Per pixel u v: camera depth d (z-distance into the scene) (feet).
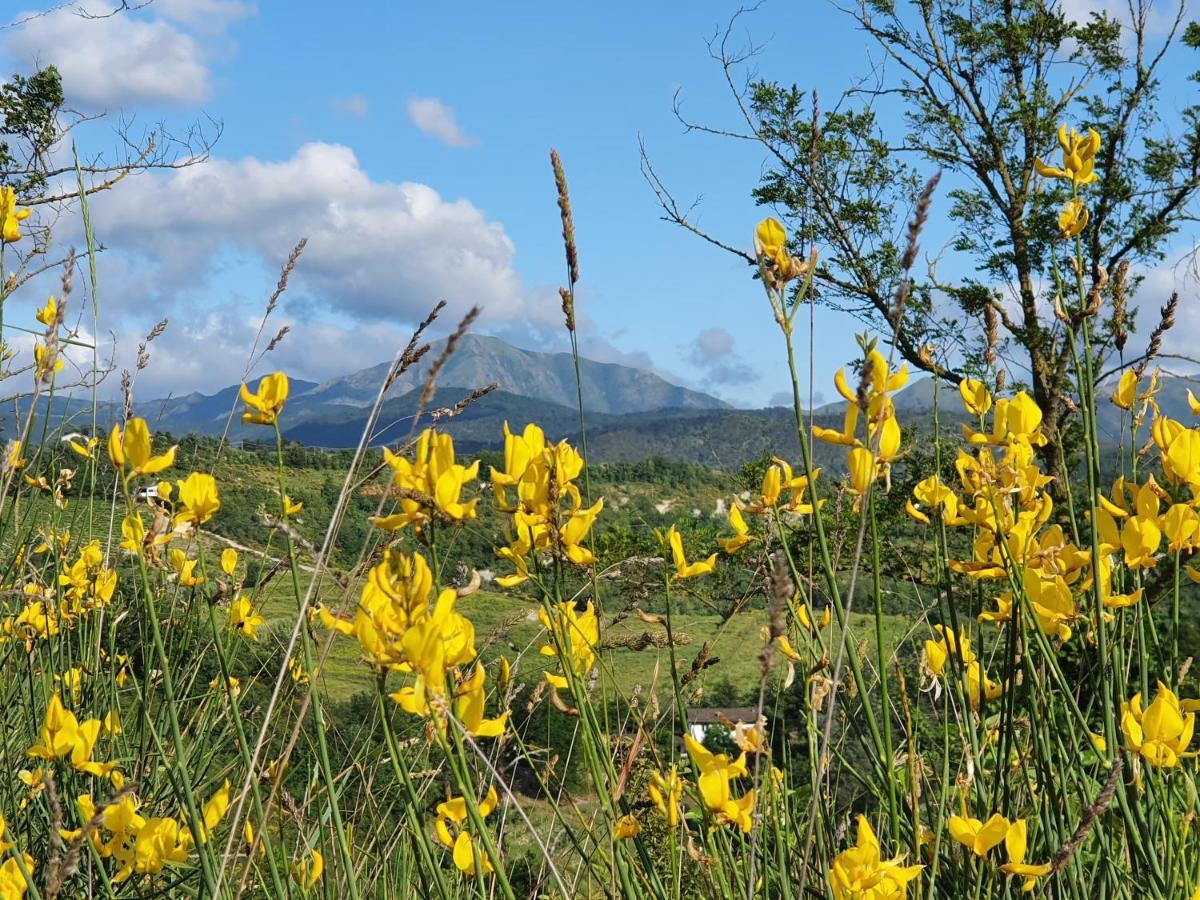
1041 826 6.98
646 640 7.08
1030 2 46.26
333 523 5.84
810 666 7.00
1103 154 42.55
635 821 6.41
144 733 9.16
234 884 7.23
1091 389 7.20
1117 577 7.75
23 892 6.38
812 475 5.98
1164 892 6.46
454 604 4.86
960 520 7.56
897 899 5.38
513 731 7.29
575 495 6.26
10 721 10.43
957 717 7.94
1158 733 6.06
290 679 8.83
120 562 11.76
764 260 6.15
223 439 11.74
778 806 7.35
